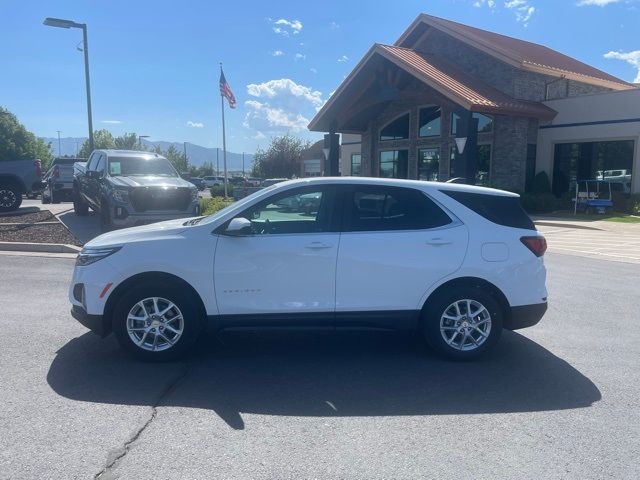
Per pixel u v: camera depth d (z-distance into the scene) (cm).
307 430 425
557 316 762
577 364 575
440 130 2734
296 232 565
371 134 3053
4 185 1812
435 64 2508
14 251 1212
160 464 372
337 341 642
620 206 2291
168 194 1329
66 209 2033
